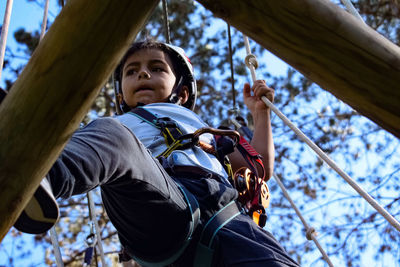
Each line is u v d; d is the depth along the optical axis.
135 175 1.81
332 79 1.14
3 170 1.13
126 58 2.96
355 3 7.71
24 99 1.11
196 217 2.04
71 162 1.56
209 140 2.61
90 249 3.06
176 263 2.13
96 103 7.63
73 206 8.27
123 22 1.09
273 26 1.12
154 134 2.47
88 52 1.10
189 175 2.28
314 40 1.11
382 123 1.16
